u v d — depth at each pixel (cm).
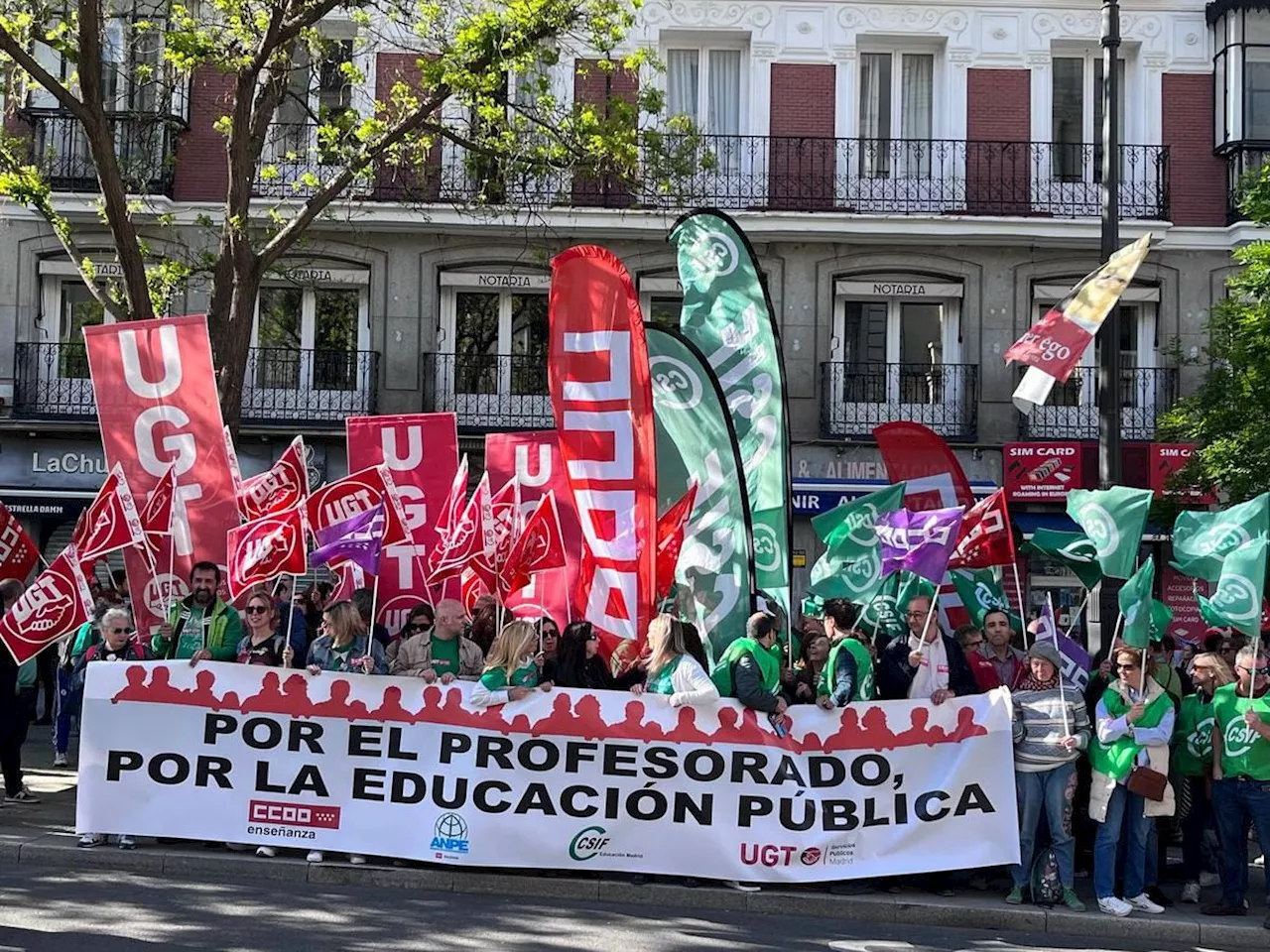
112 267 2153
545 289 2209
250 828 925
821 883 937
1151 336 2202
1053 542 1103
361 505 978
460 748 923
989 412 2159
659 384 1120
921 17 2211
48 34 1376
